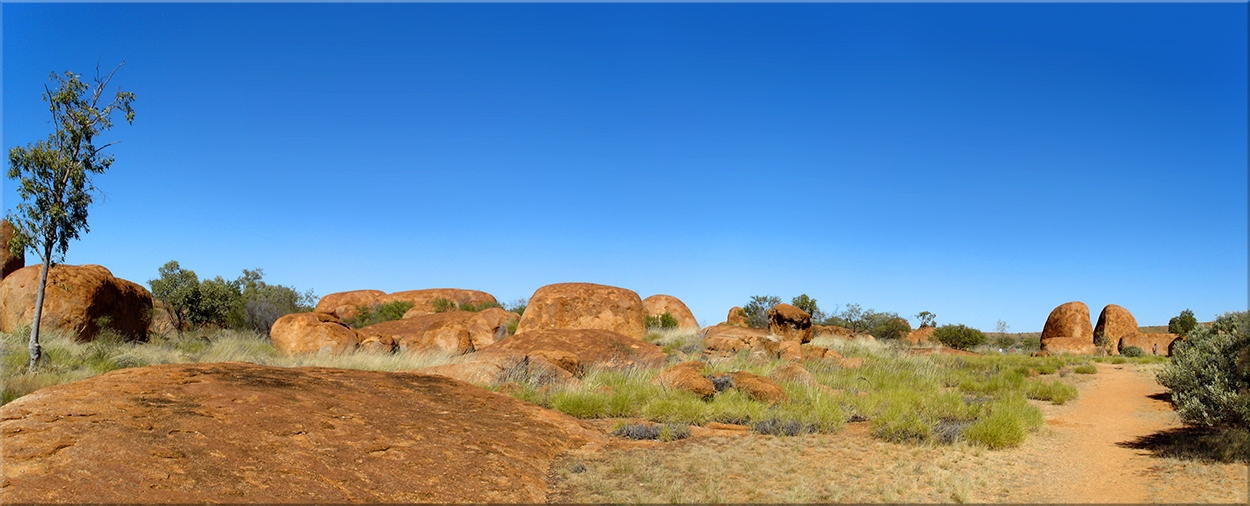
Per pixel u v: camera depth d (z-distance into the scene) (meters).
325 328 21.70
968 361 22.52
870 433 10.02
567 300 28.98
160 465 5.31
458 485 6.45
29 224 14.82
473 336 26.81
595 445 9.16
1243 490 6.63
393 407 9.00
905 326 42.34
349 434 7.24
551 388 13.23
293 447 6.45
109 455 5.28
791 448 8.95
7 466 4.78
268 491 5.34
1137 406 13.47
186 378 8.48
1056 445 9.46
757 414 11.00
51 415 6.07
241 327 32.31
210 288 31.56
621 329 28.97
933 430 9.70
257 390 8.32
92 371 14.27
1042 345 37.16
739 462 8.10
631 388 13.28
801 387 14.10
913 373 17.98
